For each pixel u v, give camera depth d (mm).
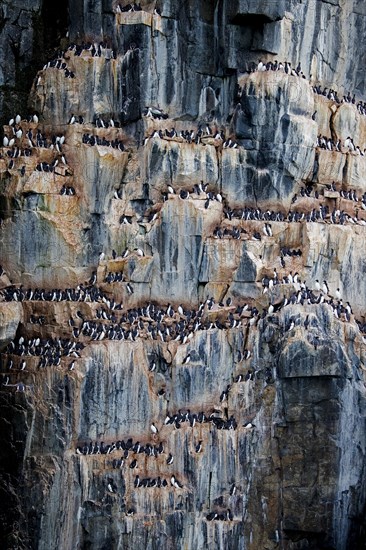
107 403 53469
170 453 54031
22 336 54594
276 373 55625
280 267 57656
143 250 56469
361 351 57031
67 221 55656
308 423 55312
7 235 55438
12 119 57375
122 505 52250
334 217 59500
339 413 55031
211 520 54094
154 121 57562
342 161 60938
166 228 56469
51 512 51500
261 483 55438
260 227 58031
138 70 57344
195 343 55344
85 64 57500
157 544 52594
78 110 57500
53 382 52719
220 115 60188
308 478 55219
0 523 52656
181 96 58938
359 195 61812
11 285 54969
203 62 59656
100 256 56031
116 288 55281
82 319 54312
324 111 61562
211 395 55594
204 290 57156
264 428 55625
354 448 56031
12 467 52812
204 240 56906
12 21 60500
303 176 59438
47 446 52344
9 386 53344
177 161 57156
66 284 55719
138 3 58625
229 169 58375
